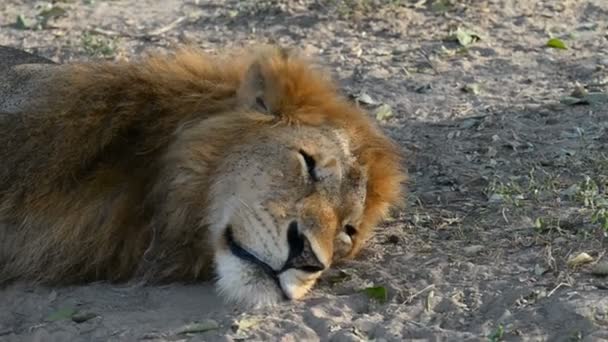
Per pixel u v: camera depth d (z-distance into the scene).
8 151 11.07
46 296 10.92
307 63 11.39
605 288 10.40
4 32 20.56
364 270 11.26
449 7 20.25
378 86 17.30
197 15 20.92
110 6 21.70
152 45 19.59
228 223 10.45
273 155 10.58
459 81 17.38
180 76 11.52
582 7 20.19
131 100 11.34
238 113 10.96
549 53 18.30
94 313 10.55
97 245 11.00
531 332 9.73
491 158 14.34
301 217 10.28
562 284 10.52
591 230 11.66
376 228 12.28
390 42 19.09
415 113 16.20
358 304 10.53
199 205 10.77
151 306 10.70
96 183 11.00
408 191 13.41
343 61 18.38
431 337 9.83
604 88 16.62
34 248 10.94
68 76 11.39
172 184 10.86
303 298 10.55
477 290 10.64
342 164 10.80
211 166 10.77
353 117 11.28
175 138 11.13
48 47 19.67
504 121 15.51
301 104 10.98
